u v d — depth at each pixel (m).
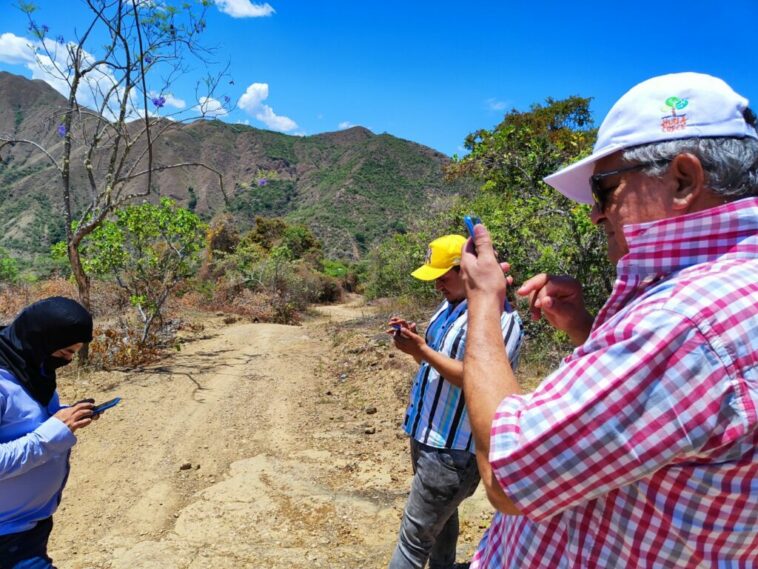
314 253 34.84
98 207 9.39
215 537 4.11
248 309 18.73
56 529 4.29
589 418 0.95
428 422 2.82
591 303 6.95
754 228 1.01
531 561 1.21
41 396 2.45
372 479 5.11
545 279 1.55
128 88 9.00
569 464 0.97
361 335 11.45
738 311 0.93
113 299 14.20
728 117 1.05
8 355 2.36
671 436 0.92
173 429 6.45
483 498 4.47
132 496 4.85
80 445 5.87
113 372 8.79
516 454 1.01
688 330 0.92
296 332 13.92
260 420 6.86
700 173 1.04
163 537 4.18
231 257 22.39
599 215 1.22
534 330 8.22
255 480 5.08
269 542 4.02
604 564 1.07
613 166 1.15
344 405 7.54
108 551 3.94
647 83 1.12
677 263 1.05
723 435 0.91
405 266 18.23
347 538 4.07
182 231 10.73
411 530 2.87
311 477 5.16
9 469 2.20
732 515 0.95
